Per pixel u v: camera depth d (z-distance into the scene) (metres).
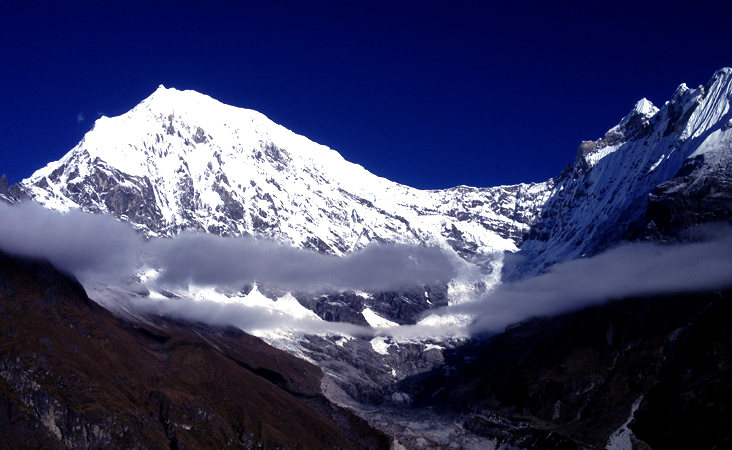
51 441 194.00
